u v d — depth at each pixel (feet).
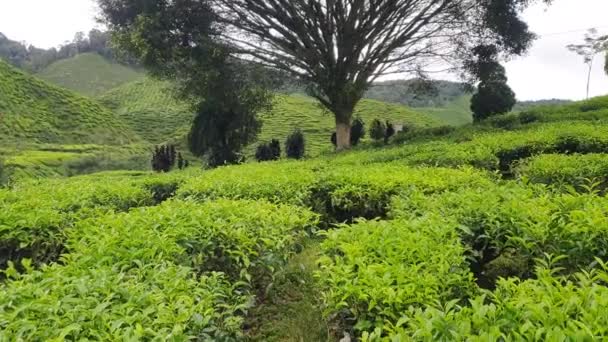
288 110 152.87
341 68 55.93
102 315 7.23
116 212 19.88
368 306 8.30
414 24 56.29
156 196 26.55
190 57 48.88
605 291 6.98
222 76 49.29
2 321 7.11
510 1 51.96
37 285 8.44
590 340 5.61
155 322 7.09
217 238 11.83
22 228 14.26
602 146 28.68
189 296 8.26
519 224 11.40
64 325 7.07
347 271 9.10
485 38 56.90
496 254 12.23
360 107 157.38
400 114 152.66
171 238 11.18
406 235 10.82
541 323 6.36
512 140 31.55
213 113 59.47
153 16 46.75
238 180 21.95
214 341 7.75
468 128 51.19
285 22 53.42
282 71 55.31
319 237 18.31
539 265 10.25
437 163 26.04
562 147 29.94
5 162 70.18
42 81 140.67
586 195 13.38
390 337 6.40
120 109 163.02
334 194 19.20
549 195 14.80
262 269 12.23
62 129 123.34
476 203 13.12
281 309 12.61
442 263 9.28
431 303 7.85
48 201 18.38
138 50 47.60
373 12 53.78
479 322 6.45
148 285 8.68
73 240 12.28
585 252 10.37
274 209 15.60
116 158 91.91
